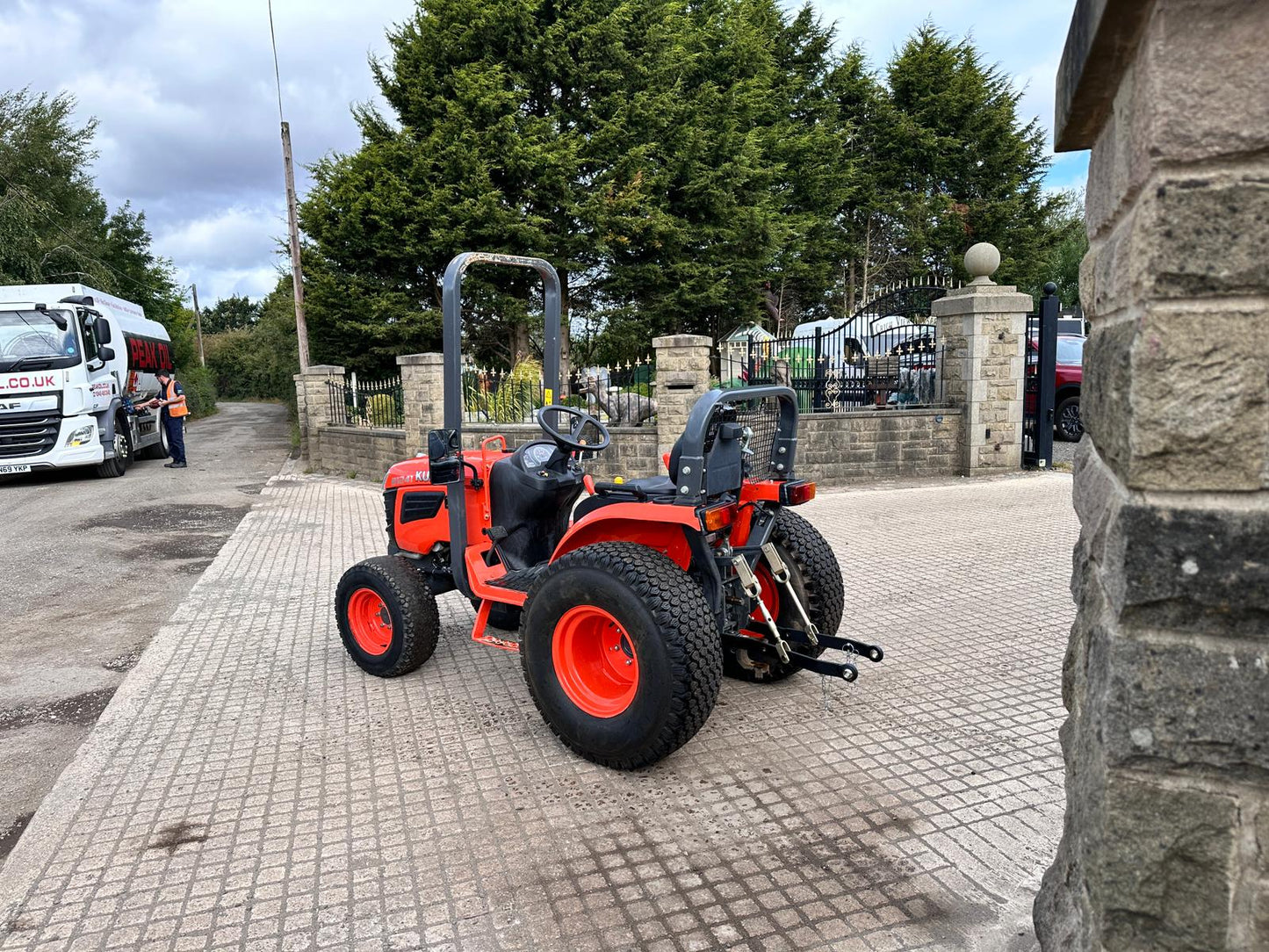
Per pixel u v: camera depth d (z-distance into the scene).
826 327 17.03
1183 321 1.38
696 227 18.36
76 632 5.79
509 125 16.05
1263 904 1.44
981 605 5.69
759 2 24.23
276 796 3.38
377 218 16.55
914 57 26.91
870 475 10.87
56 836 3.13
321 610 6.01
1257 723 1.40
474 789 3.40
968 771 3.45
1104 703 1.52
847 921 2.56
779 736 3.80
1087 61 1.54
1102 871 1.54
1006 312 10.76
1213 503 1.40
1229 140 1.33
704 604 3.30
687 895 2.70
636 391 11.22
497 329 18.70
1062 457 12.44
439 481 4.23
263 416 32.31
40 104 25.78
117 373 14.75
